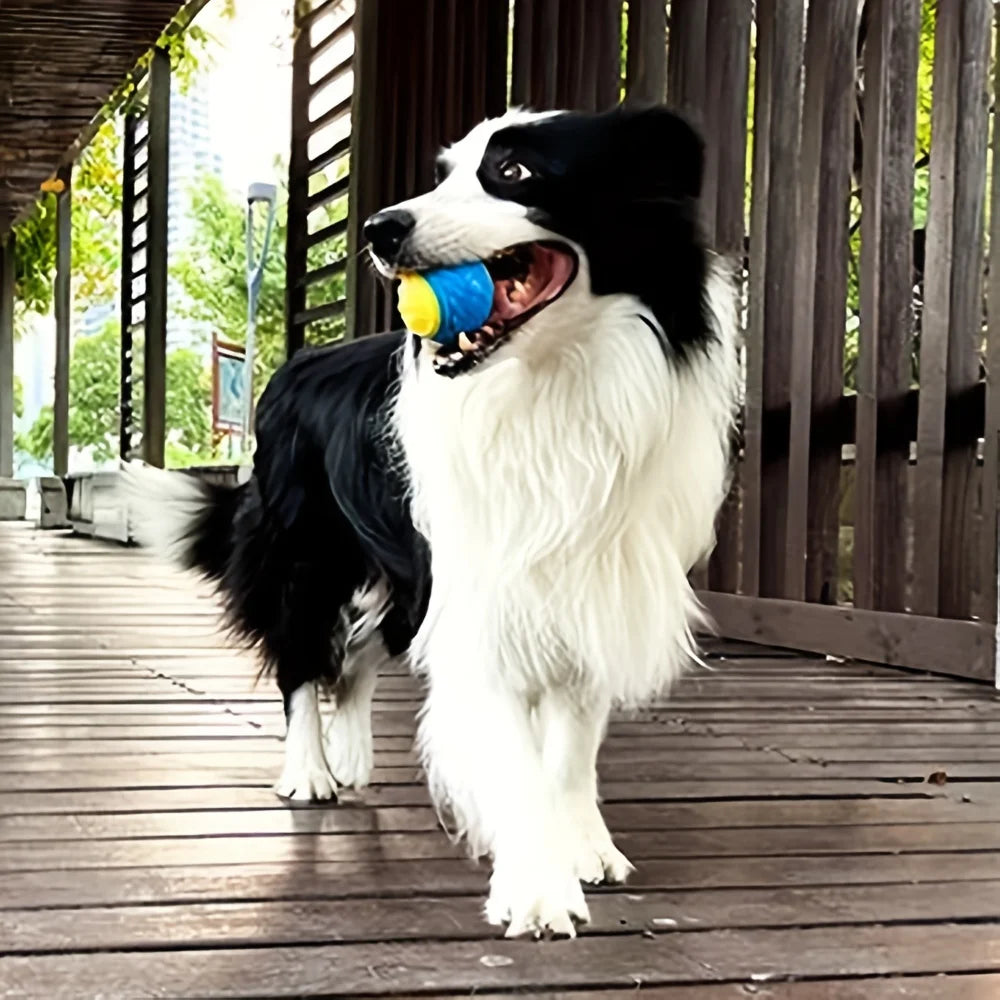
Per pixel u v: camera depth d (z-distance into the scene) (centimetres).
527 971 168
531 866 188
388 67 741
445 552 206
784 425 500
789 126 493
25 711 336
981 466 438
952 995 162
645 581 206
